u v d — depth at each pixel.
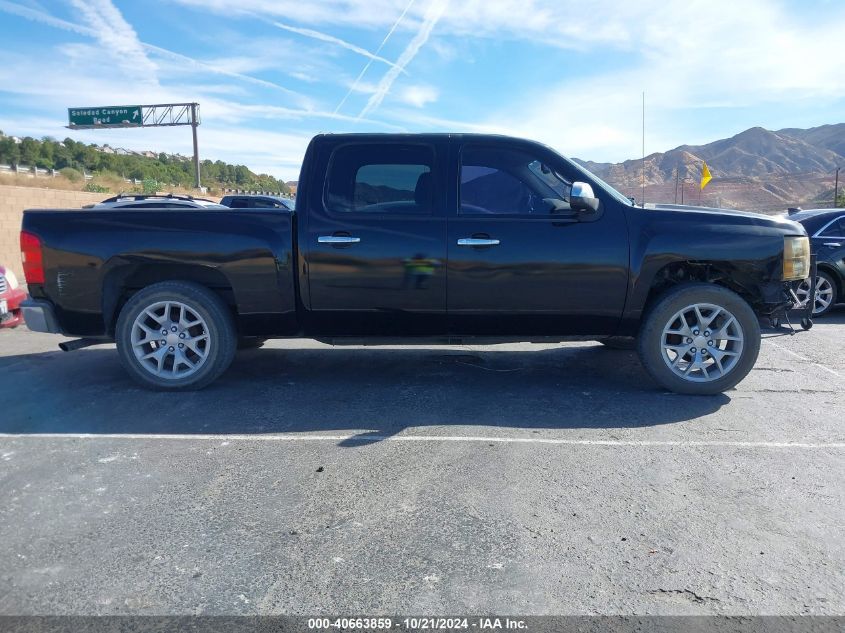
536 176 4.82
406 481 3.32
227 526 2.86
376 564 2.56
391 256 4.69
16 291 7.01
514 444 3.84
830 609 2.28
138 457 3.65
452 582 2.44
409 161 4.80
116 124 39.41
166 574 2.49
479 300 4.73
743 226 4.71
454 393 4.90
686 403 4.67
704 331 4.79
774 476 3.38
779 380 5.32
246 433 4.04
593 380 5.29
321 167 4.79
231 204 14.69
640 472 3.43
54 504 3.07
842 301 8.80
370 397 4.80
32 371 5.60
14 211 18.27
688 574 2.49
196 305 4.82
